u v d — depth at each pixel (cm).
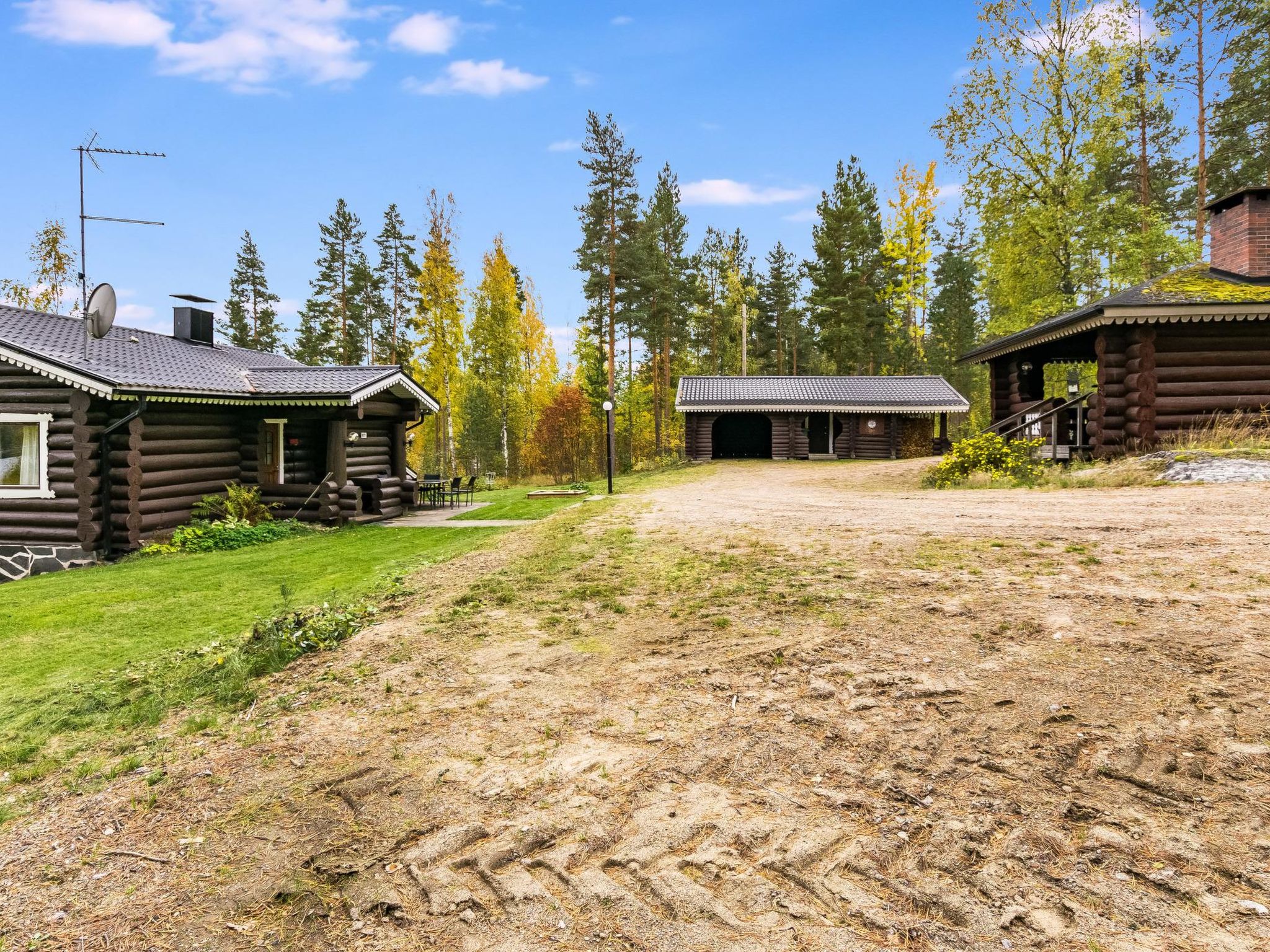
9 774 383
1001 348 1655
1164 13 2383
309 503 1446
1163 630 387
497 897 245
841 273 3822
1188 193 3158
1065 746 296
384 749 359
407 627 551
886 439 2606
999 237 2414
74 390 1156
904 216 3972
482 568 739
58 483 1186
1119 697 327
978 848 246
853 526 759
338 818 302
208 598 791
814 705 356
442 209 3397
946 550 605
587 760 329
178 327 1695
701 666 419
